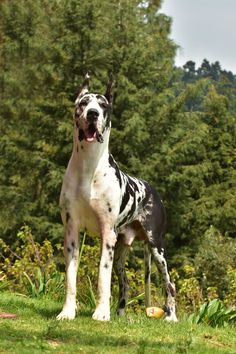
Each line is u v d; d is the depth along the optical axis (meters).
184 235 30.61
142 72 30.81
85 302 10.77
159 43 32.12
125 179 8.94
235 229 31.48
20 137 31.47
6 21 37.16
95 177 8.40
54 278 11.70
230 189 33.19
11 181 31.81
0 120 34.47
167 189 29.97
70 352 6.37
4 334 6.93
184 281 13.62
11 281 12.45
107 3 31.14
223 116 35.22
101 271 8.49
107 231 8.54
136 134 28.56
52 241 26.78
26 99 34.16
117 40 31.11
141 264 22.09
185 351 6.78
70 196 8.40
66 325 7.77
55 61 30.94
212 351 7.04
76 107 8.41
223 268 16.70
